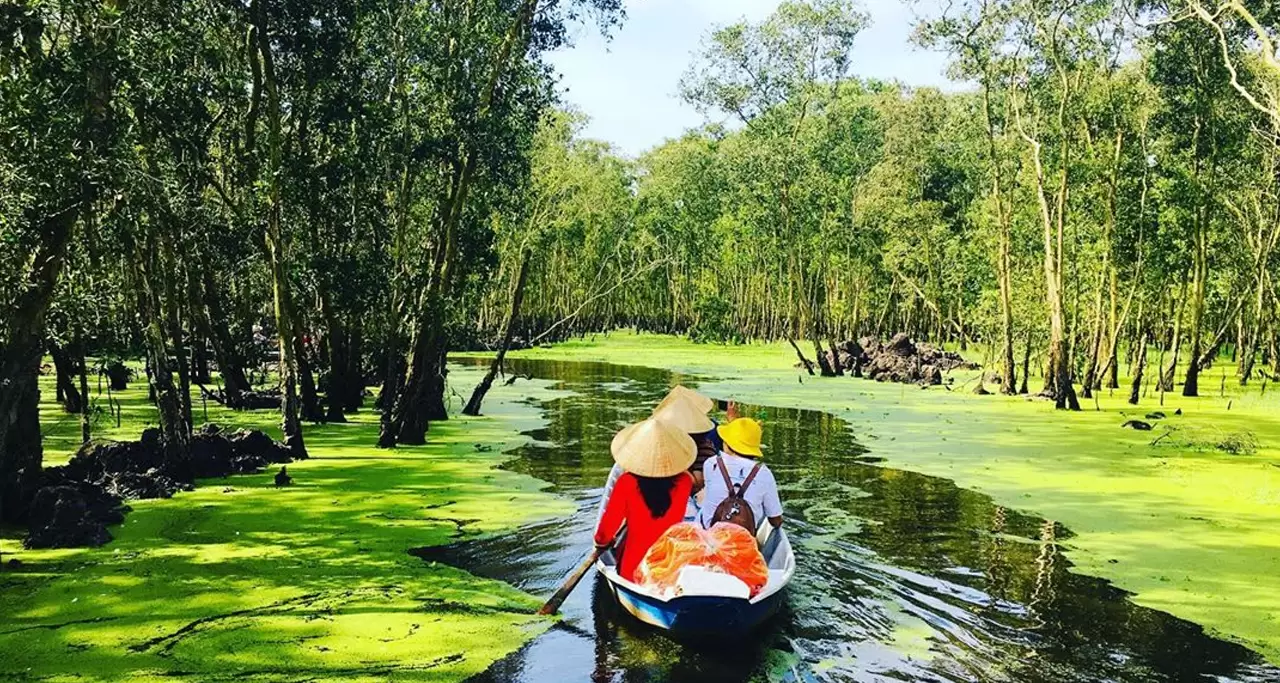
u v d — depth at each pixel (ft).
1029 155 103.45
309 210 62.95
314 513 38.58
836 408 85.97
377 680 21.67
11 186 29.12
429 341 59.21
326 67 55.83
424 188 72.64
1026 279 109.29
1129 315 107.24
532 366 144.56
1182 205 94.07
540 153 131.03
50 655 22.81
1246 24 81.46
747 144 136.67
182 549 32.63
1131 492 45.01
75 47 31.27
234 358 79.15
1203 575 30.81
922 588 29.25
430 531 35.94
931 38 91.56
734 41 119.03
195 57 50.21
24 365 29.96
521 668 22.62
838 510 40.91
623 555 26.86
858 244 168.86
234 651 23.26
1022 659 23.62
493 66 57.47
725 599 23.00
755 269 213.46
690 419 34.27
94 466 42.91
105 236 38.91
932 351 139.03
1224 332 100.48
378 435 63.62
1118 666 23.15
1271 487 46.01
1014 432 68.13
